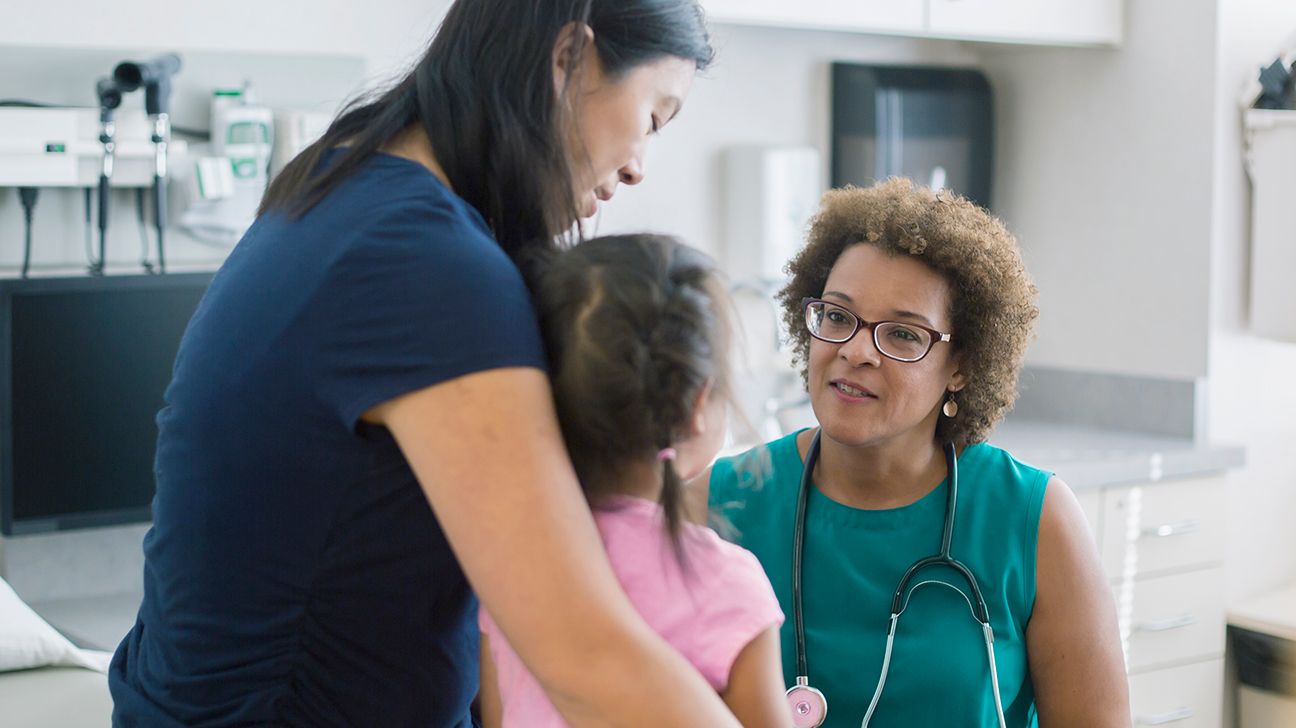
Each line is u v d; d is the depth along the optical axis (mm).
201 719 986
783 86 3238
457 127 1006
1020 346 1419
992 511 1410
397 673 1002
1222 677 3064
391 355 870
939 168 3361
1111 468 2807
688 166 3131
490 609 835
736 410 982
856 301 1367
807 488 1458
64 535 2494
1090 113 3299
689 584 986
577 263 945
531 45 1000
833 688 1383
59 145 2330
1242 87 3074
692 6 1079
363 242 899
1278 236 3043
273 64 2523
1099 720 1383
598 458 958
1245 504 3227
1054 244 3412
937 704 1356
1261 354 3227
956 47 3490
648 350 915
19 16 2295
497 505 833
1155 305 3191
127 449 2441
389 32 2605
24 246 2381
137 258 2486
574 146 1041
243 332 931
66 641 1825
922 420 1408
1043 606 1395
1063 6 3084
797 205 3137
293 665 969
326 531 937
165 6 2406
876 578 1409
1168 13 3117
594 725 819
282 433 914
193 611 979
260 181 2516
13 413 2330
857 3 2799
